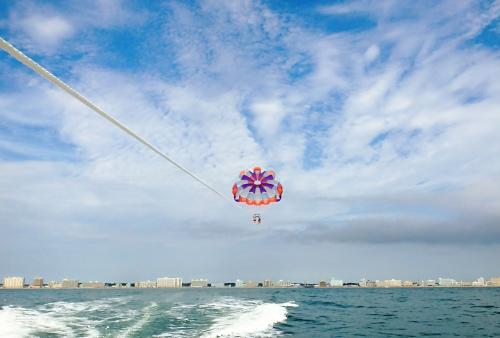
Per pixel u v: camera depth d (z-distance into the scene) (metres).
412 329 19.69
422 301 43.16
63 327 16.58
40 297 40.94
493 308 32.62
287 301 37.19
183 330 16.31
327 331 18.19
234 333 16.05
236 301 33.22
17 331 15.30
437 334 18.11
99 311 23.25
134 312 22.97
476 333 18.44
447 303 39.66
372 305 36.03
